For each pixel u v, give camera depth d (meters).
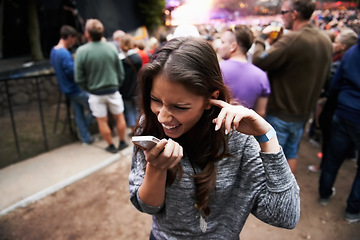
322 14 7.84
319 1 8.17
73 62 3.52
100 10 5.52
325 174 2.48
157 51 0.72
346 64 2.18
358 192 2.27
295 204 0.80
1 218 2.38
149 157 0.66
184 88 0.67
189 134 0.82
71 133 4.13
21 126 4.45
